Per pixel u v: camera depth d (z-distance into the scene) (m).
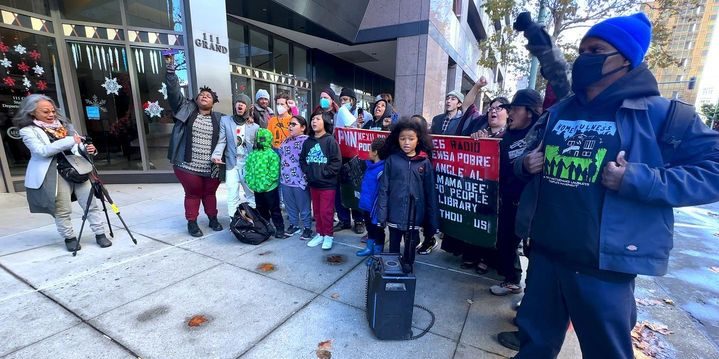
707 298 3.06
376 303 2.19
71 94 6.37
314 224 4.60
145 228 4.31
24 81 5.88
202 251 3.64
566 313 1.66
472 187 2.94
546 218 1.56
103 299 2.66
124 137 6.83
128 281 2.95
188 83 6.64
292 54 11.52
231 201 4.27
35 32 5.88
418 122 2.89
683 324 2.63
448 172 3.11
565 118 1.56
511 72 13.27
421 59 10.09
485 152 2.80
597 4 6.83
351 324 2.41
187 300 2.67
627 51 1.33
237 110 4.18
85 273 3.08
